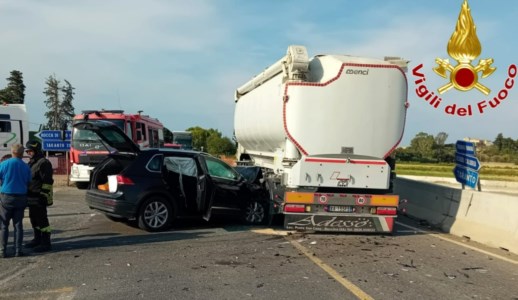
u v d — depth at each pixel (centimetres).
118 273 628
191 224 1044
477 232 928
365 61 910
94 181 984
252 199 1045
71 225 995
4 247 709
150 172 938
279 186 962
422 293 567
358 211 926
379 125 910
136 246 797
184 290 559
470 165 1090
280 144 994
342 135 900
